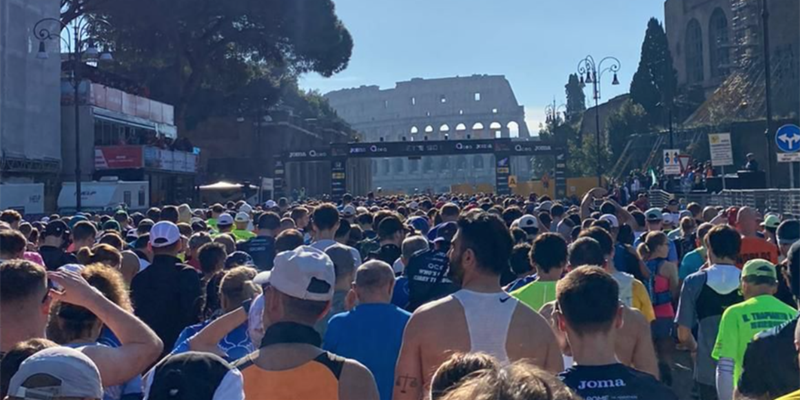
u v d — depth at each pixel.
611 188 41.88
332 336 4.98
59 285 3.77
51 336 3.90
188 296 6.90
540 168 89.50
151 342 3.77
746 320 5.30
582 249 6.00
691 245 12.01
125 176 43.84
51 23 41.94
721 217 11.95
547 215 14.12
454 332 4.16
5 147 38.06
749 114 61.22
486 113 156.75
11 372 2.85
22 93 39.56
